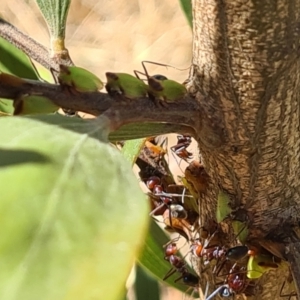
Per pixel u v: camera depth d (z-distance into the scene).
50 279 0.07
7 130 0.09
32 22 0.88
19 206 0.08
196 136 0.14
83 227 0.08
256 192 0.15
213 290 0.19
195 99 0.13
